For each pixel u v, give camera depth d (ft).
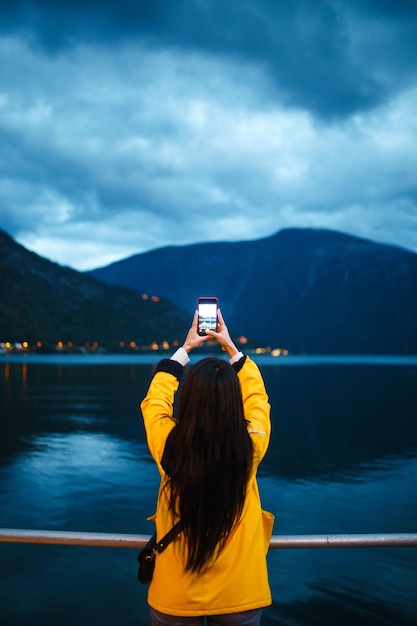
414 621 27.53
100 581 32.22
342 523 46.37
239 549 6.88
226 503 6.64
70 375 347.77
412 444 94.48
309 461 78.13
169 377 8.11
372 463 76.43
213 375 6.93
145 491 56.18
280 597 30.42
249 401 7.86
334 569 34.35
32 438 98.48
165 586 6.96
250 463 6.86
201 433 6.72
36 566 34.45
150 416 7.57
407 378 347.77
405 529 44.62
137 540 8.61
